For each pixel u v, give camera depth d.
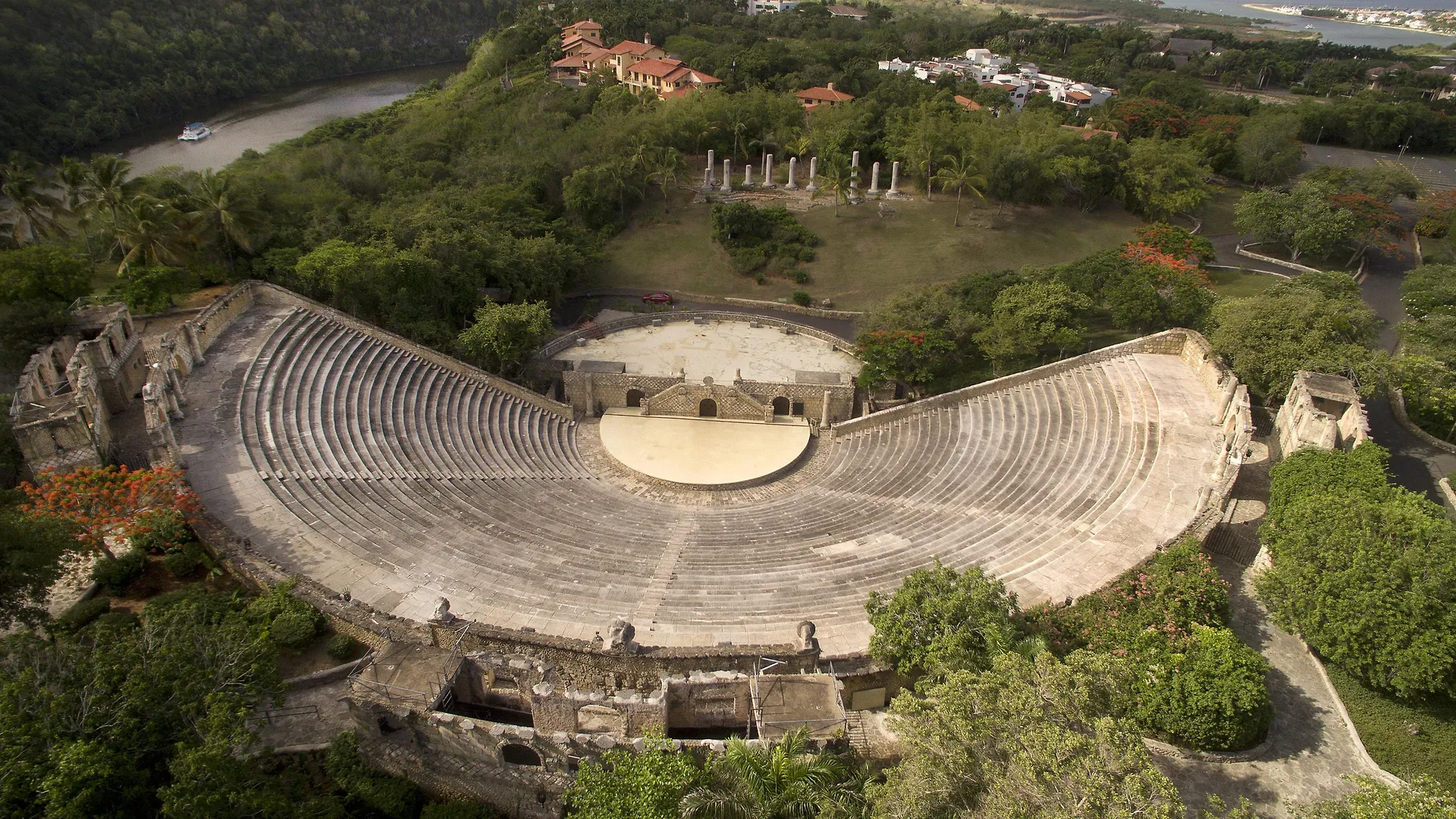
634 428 63.03
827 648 32.16
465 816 27.02
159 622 26.88
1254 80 192.88
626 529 46.22
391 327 65.69
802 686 29.53
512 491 49.50
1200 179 111.94
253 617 32.22
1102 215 110.88
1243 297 83.19
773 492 55.06
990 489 48.28
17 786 21.17
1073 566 38.31
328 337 58.53
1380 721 31.95
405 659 30.03
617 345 73.75
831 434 63.50
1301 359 54.47
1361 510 34.59
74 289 57.00
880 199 111.31
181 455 43.00
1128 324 68.44
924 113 115.19
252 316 59.47
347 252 64.06
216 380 50.69
